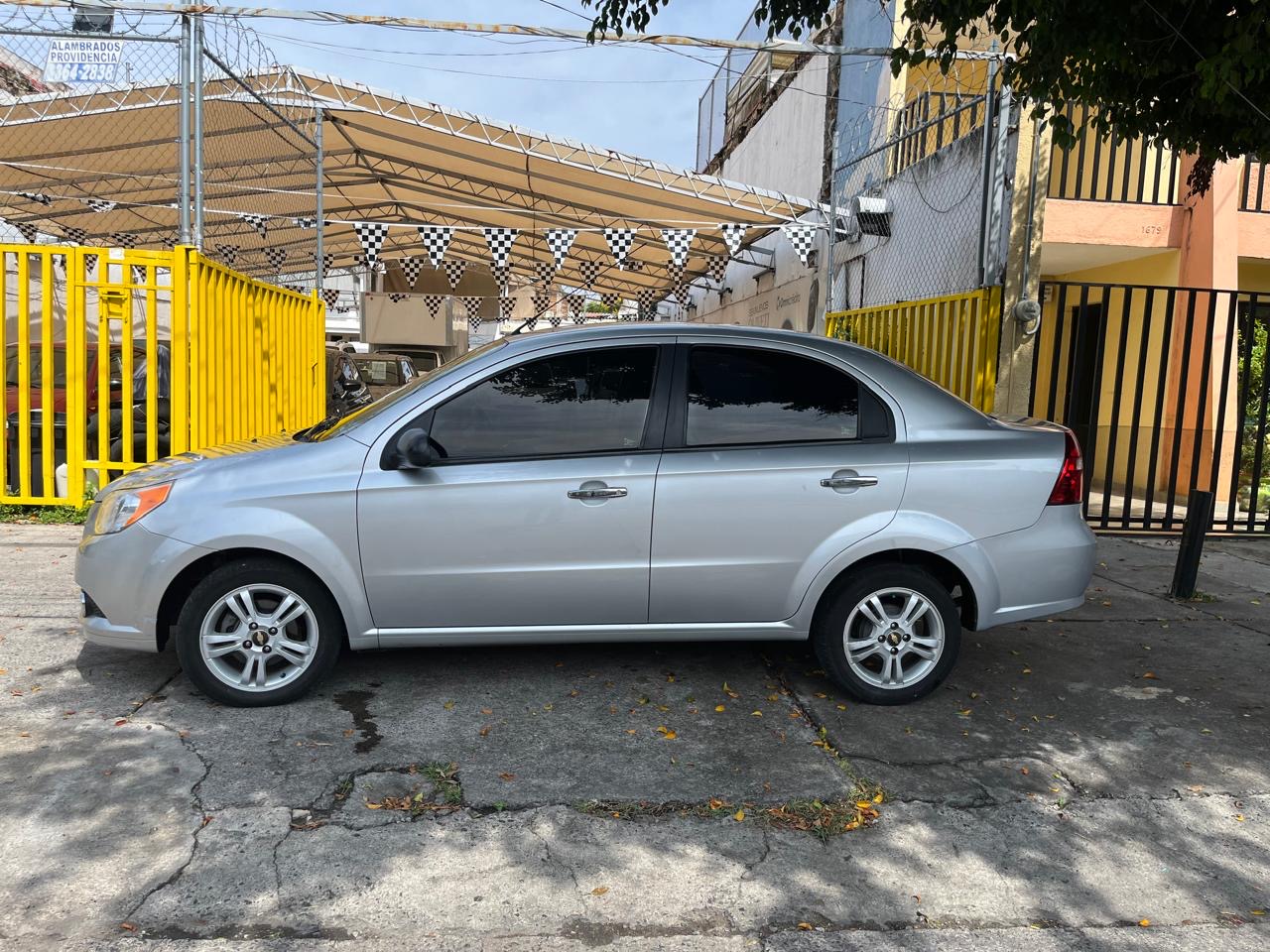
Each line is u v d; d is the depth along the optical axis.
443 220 20.14
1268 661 5.44
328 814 3.38
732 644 5.37
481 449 4.22
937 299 9.20
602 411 4.30
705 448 4.29
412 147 14.97
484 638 4.32
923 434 4.40
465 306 22.78
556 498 4.19
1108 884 3.12
